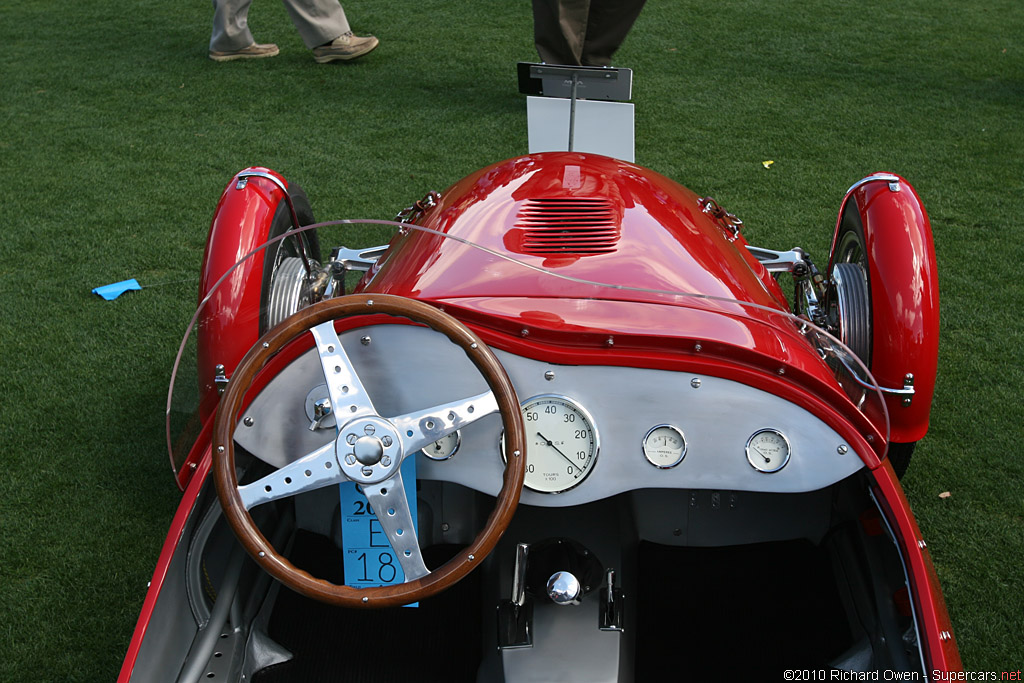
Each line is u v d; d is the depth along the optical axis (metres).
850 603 2.23
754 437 1.87
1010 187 5.61
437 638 2.34
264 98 7.12
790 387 1.86
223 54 8.08
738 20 9.58
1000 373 3.71
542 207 2.44
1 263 4.59
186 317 4.09
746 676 2.22
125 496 3.01
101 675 2.35
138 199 5.36
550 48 5.78
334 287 2.86
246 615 2.18
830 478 1.88
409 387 1.91
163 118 6.70
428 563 2.49
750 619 2.38
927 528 2.90
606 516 2.14
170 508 2.96
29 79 7.58
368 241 2.76
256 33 8.98
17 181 5.61
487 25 9.19
